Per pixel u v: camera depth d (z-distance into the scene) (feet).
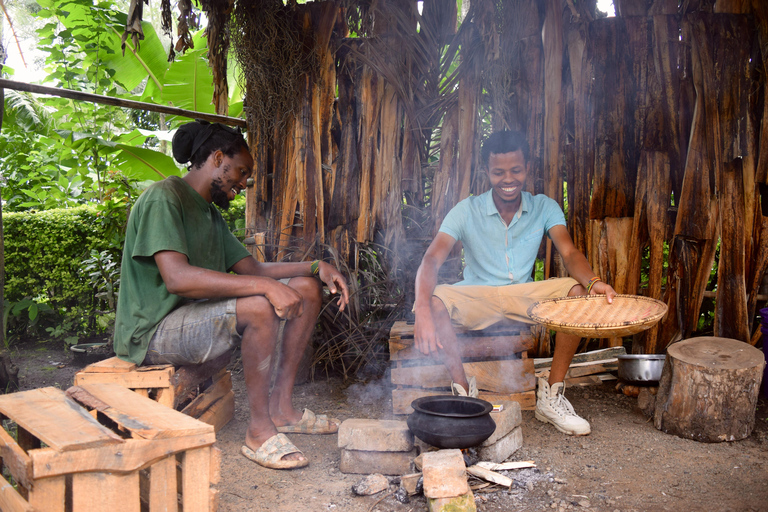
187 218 7.78
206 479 4.98
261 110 11.98
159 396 7.20
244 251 8.95
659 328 11.00
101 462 4.33
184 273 7.07
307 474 7.14
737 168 10.41
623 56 10.96
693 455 7.65
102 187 16.05
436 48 11.85
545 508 6.25
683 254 10.78
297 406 10.00
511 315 8.80
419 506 6.32
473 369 9.32
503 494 6.56
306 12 11.85
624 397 10.14
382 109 11.88
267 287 7.03
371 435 7.11
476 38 11.53
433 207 11.87
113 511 4.41
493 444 7.30
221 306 7.16
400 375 9.19
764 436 8.22
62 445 4.17
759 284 10.44
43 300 15.08
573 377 10.82
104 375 7.14
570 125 11.39
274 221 12.28
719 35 10.46
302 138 11.96
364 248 12.04
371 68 11.76
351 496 6.58
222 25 11.80
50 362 13.20
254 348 7.18
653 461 7.47
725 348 8.53
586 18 11.11
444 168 11.80
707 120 10.49
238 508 6.27
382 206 11.93
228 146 8.00
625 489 6.68
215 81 12.05
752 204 10.35
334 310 11.84
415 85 11.86
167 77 19.36
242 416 9.39
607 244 11.09
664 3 10.72
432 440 6.68
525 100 11.37
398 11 11.58
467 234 9.41
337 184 12.05
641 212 10.96
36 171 17.76
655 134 10.83
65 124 16.57
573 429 8.33
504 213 9.38
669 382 8.63
